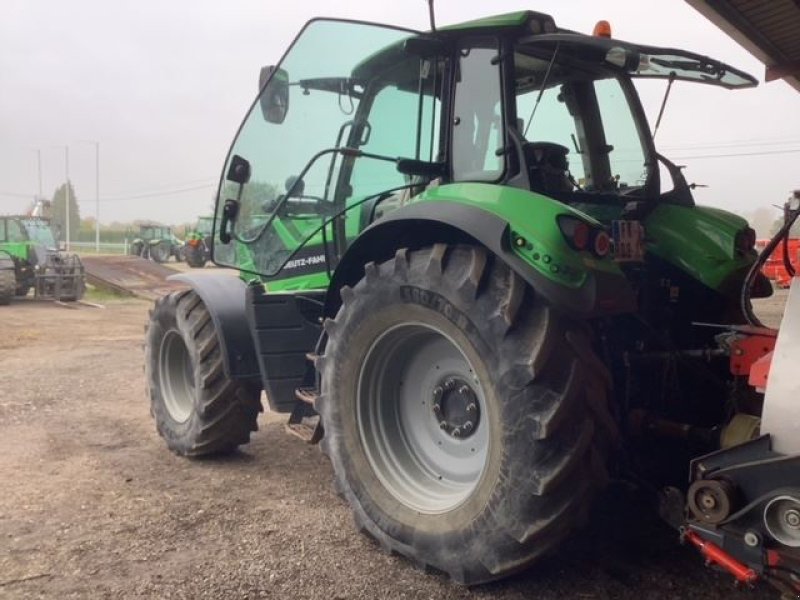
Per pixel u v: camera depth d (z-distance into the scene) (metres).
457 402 3.12
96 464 4.59
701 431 2.87
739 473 2.25
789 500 2.11
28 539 3.40
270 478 4.32
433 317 2.91
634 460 3.05
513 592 2.85
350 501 3.29
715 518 2.25
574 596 2.81
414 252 3.02
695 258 3.43
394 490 3.17
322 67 3.80
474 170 3.25
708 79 3.95
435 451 3.23
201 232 32.03
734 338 2.83
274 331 4.06
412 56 3.62
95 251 51.47
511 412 2.64
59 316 14.36
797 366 2.24
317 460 4.69
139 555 3.23
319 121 3.91
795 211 2.77
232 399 4.51
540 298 2.68
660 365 3.21
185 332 4.61
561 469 2.55
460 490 3.07
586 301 2.55
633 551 3.18
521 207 2.70
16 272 17.50
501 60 3.13
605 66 3.59
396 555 3.17
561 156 3.22
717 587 2.88
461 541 2.82
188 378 4.94
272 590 2.90
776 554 2.14
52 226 19.86
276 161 4.07
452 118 3.32
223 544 3.34
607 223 3.46
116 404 6.33
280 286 4.20
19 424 5.61
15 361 8.70
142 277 21.14
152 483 4.22
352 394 3.26
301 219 4.03
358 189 3.86
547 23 3.15
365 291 3.18
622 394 3.18
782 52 9.70
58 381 7.37
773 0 7.90
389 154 3.73
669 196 3.82
